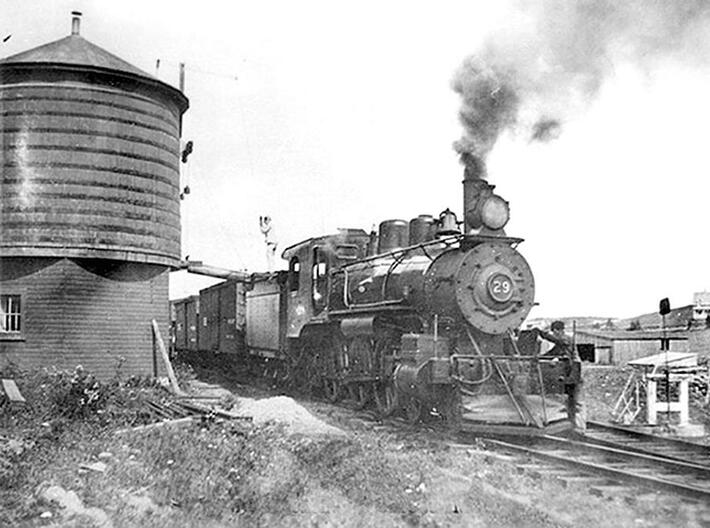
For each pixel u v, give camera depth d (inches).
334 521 309.1
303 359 790.5
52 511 291.4
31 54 670.5
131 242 679.1
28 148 654.5
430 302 542.6
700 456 445.4
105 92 671.8
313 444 424.8
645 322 1663.4
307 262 751.1
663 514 311.4
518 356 514.3
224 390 757.3
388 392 586.6
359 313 632.4
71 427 452.4
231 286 1000.2
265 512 312.7
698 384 765.3
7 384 540.7
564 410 514.9
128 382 664.4
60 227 655.8
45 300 660.7
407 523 307.1
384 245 655.8
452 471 386.3
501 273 537.3
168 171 719.7
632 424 612.4
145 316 701.9
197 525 288.8
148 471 355.6
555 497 336.2
